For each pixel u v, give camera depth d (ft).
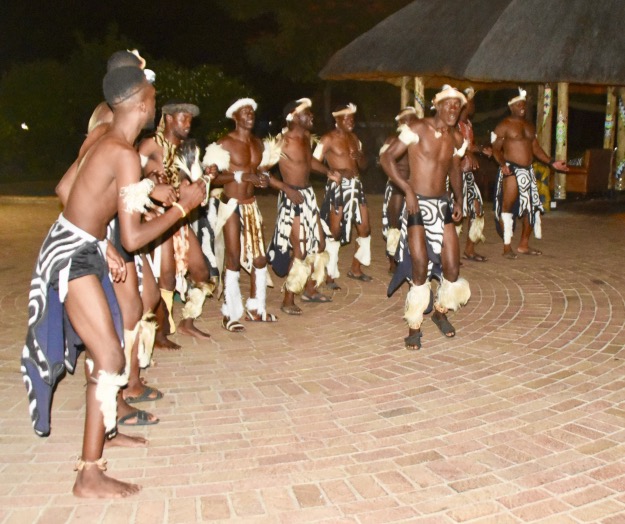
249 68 84.99
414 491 11.20
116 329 11.38
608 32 37.60
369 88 63.57
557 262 28.07
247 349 18.10
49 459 12.30
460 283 18.40
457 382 15.69
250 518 10.50
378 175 54.44
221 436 13.17
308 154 20.71
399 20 43.75
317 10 60.03
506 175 28.48
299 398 14.92
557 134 43.86
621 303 21.90
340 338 18.93
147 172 14.67
